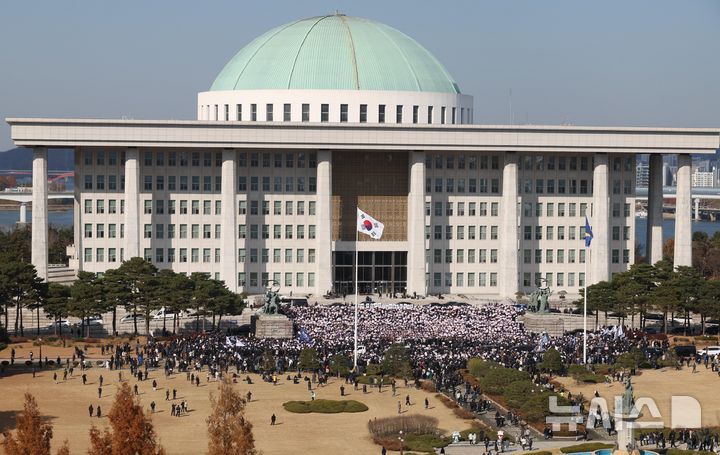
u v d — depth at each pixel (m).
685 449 175.25
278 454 171.00
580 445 175.50
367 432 184.50
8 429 182.12
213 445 152.38
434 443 176.62
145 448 146.12
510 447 176.50
